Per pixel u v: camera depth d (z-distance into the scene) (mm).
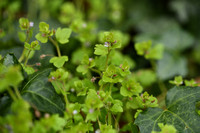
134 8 895
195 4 854
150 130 449
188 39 750
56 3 729
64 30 472
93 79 466
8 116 397
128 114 487
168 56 714
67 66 526
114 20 785
